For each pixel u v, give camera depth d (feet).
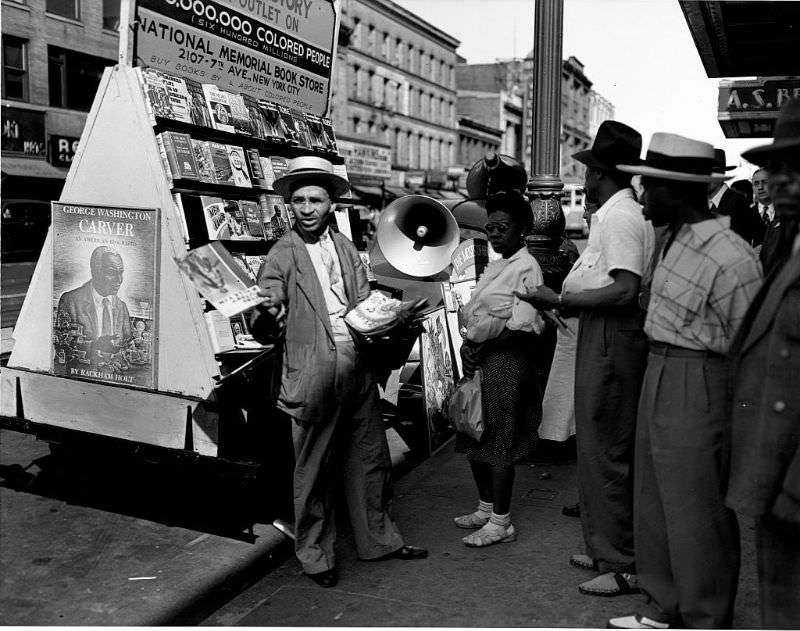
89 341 12.82
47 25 76.43
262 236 13.85
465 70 227.20
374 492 11.63
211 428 11.65
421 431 18.19
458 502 14.47
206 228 12.53
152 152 12.18
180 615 10.17
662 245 9.58
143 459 12.38
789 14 15.43
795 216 7.38
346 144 111.45
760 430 7.51
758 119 21.18
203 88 13.53
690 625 8.70
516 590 10.77
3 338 15.23
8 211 68.39
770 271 7.72
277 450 13.42
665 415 8.59
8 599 10.53
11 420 13.58
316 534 11.10
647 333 8.94
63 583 11.03
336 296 11.08
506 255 12.02
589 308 9.89
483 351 11.96
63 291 13.00
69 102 80.48
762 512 7.49
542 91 18.04
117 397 12.49
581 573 11.32
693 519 8.46
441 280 19.57
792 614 7.80
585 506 10.79
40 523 13.28
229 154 13.58
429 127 172.65
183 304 11.94
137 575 11.31
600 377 10.27
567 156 242.17
